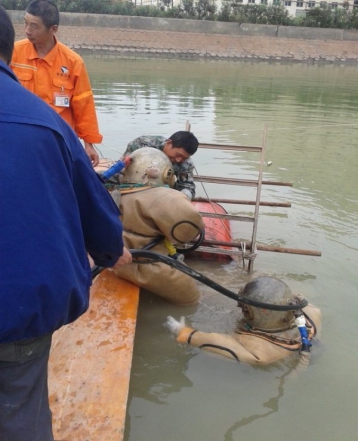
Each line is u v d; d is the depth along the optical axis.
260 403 2.98
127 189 3.85
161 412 2.88
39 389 1.78
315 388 3.13
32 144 1.53
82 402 2.57
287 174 7.74
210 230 4.97
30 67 4.50
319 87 18.23
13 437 1.73
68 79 4.61
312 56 30.25
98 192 1.78
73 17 27.64
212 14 33.31
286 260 4.92
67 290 1.60
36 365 1.71
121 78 17.33
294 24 34.47
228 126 10.66
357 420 2.89
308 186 7.25
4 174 1.49
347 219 6.08
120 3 33.28
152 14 32.53
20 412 1.73
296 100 14.90
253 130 10.45
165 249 3.88
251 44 29.70
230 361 3.32
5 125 1.52
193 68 22.06
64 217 1.61
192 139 4.37
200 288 4.32
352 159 8.79
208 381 3.15
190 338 3.44
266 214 6.14
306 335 3.36
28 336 1.60
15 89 1.60
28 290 1.51
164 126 10.16
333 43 31.67
